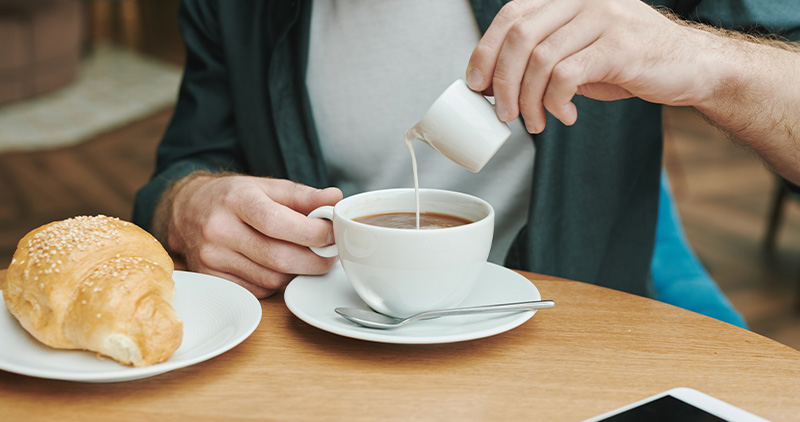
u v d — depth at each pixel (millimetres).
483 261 821
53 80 4488
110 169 3270
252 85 1154
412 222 849
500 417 714
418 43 1118
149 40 6266
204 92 1200
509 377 758
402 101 1135
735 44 897
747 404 729
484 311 808
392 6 1118
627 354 790
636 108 1094
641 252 1144
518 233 1094
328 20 1147
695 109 991
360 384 748
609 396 737
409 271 793
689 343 808
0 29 3971
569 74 789
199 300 831
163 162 1209
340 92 1149
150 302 747
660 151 1110
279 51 1122
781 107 897
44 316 760
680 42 847
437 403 727
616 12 813
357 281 820
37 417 708
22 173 3141
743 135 944
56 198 2885
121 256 784
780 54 916
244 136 1182
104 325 736
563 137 1076
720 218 3043
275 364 771
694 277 1179
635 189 1129
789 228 2963
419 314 818
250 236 868
